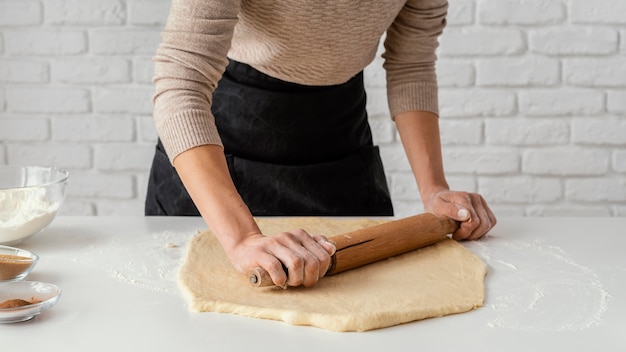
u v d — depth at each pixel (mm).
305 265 1199
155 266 1341
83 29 2561
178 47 1334
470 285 1245
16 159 2623
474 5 2531
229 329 1091
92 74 2580
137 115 2596
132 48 2566
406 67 1704
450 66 2561
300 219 1620
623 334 1072
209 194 1289
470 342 1050
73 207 2643
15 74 2586
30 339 1051
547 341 1051
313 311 1122
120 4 2543
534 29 2543
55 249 1427
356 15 1455
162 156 1840
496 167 2600
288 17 1426
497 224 1620
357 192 1844
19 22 2561
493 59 2557
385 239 1356
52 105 2598
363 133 1897
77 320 1113
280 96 1749
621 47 2541
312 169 1800
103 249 1429
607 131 2572
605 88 2561
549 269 1338
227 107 1776
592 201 2604
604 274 1311
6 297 1152
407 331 1089
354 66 1617
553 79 2559
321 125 1794
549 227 1592
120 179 2627
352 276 1303
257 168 1781
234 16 1360
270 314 1122
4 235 1407
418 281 1271
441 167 1660
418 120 1686
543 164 2596
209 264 1335
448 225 1461
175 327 1094
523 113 2576
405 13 1649
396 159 2607
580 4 2525
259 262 1196
